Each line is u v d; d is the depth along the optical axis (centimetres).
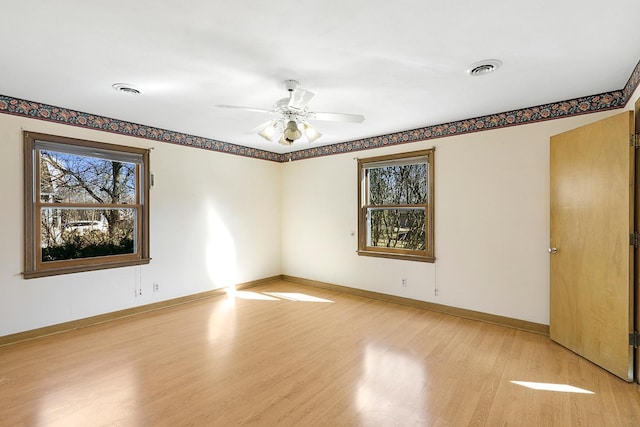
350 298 483
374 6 174
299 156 571
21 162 326
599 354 269
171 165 445
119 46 216
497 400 225
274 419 205
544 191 338
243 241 539
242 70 252
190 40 209
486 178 374
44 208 348
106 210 395
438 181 411
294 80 271
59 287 351
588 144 278
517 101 327
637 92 248
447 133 403
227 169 514
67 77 266
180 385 243
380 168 478
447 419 205
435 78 269
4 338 316
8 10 175
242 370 266
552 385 244
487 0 170
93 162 383
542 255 340
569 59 238
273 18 185
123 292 400
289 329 358
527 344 316
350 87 287
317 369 268
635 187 247
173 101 324
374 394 232
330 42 212
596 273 271
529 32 201
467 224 389
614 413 210
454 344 317
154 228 428
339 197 519
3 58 232
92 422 201
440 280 413
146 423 200
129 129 402
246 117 377
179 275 455
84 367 271
